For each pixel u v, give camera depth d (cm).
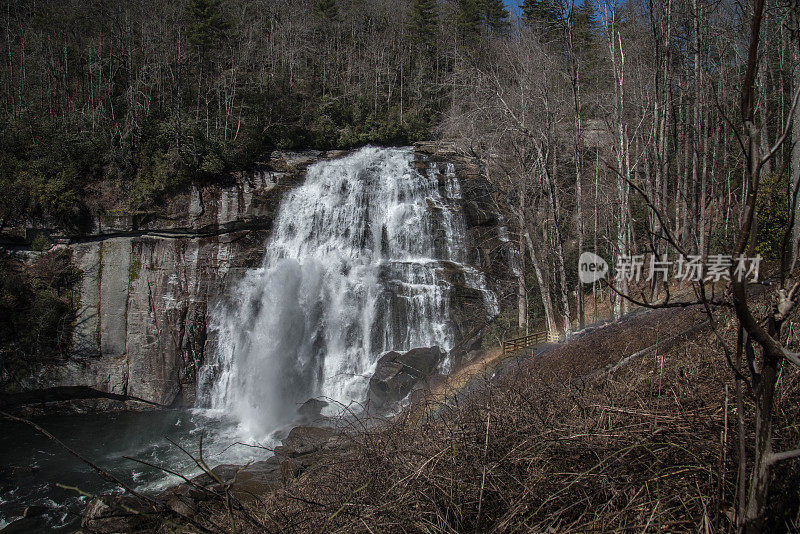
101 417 2203
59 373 2228
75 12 3553
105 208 2447
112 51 3528
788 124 204
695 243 1881
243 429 2006
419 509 367
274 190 2709
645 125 2489
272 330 2328
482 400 532
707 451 363
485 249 2634
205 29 3684
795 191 229
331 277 2439
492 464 371
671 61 2138
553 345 1467
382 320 2316
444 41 4291
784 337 405
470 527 353
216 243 2558
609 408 421
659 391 482
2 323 2212
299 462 1101
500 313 2394
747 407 396
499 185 2438
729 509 320
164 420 2145
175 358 2353
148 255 2473
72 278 2369
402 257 2647
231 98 3547
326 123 3719
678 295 1559
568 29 2006
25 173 2417
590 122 2689
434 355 2025
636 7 2647
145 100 3272
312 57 4469
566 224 2733
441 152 3131
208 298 2470
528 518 329
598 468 369
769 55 2011
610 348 917
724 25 2045
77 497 1422
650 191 2180
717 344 599
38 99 3156
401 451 417
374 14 5128
